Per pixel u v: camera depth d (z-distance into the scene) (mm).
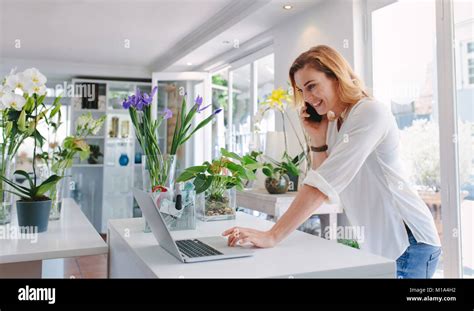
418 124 2256
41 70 5109
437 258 1442
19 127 1367
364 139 1171
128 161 5523
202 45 4051
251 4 3111
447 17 2064
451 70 2041
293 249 1063
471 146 1949
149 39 4246
